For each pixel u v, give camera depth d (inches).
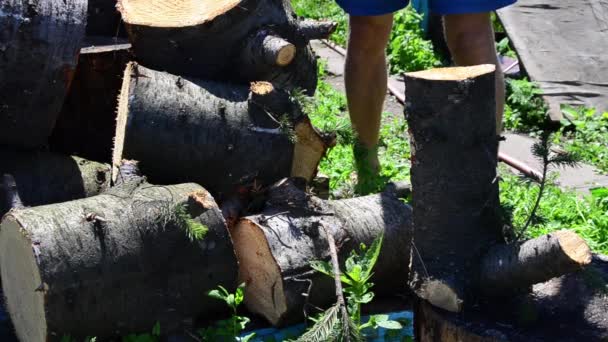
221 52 130.3
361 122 145.5
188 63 130.2
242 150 123.0
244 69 131.3
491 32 137.3
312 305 113.9
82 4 120.7
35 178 121.3
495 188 107.0
